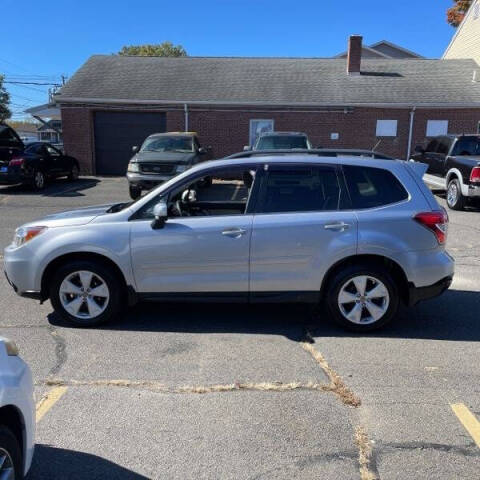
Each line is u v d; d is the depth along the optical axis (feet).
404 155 72.43
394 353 14.35
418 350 14.57
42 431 10.40
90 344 14.89
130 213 15.84
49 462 9.43
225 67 81.46
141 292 15.85
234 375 12.92
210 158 56.65
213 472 9.17
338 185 15.69
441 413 11.15
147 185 44.98
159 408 11.29
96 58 84.02
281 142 50.98
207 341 15.16
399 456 9.62
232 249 15.38
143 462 9.45
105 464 9.39
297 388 12.25
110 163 73.26
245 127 72.23
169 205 16.02
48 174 56.80
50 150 59.16
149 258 15.55
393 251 15.24
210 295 15.76
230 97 71.41
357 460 9.50
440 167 44.32
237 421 10.78
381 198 15.65
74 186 58.39
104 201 46.32
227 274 15.57
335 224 15.28
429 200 15.70
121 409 11.25
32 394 8.23
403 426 10.62
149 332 15.84
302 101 70.74
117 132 72.38
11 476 7.28
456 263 24.89
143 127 72.33
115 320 16.81
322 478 9.00
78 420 10.80
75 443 10.01
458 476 9.07
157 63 82.48
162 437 10.21
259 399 11.70
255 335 15.66
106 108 71.20
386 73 79.36
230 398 11.74
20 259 15.88
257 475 9.09
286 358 13.97
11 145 52.37
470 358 14.05
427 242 15.40
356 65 78.43
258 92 72.90
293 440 10.12
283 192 15.74
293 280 15.55
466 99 70.90
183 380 12.62
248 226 15.37
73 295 16.12
